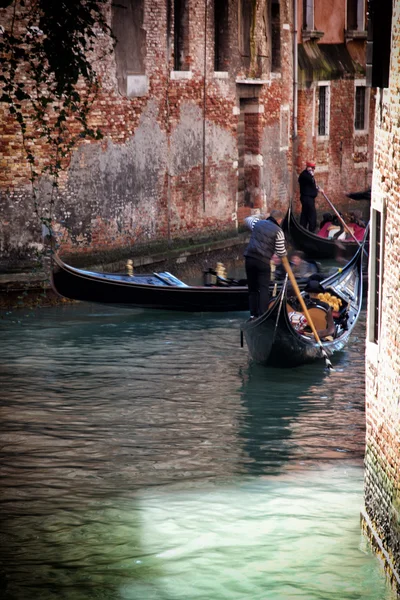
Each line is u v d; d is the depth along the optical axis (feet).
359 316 96.99
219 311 97.60
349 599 39.37
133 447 57.82
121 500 49.70
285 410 65.82
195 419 63.72
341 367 78.07
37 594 39.91
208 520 47.14
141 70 108.47
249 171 135.74
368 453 44.75
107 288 93.45
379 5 40.96
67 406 66.13
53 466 54.65
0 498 49.83
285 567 42.09
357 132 166.50
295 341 76.13
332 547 44.11
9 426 61.57
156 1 109.50
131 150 108.27
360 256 94.38
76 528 46.34
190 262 118.83
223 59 124.36
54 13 71.20
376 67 41.45
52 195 90.63
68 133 99.66
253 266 87.45
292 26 142.00
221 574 41.52
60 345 83.25
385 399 41.50
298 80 147.54
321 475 53.47
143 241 111.34
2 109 94.53
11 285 95.66
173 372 75.41
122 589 40.34
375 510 43.11
